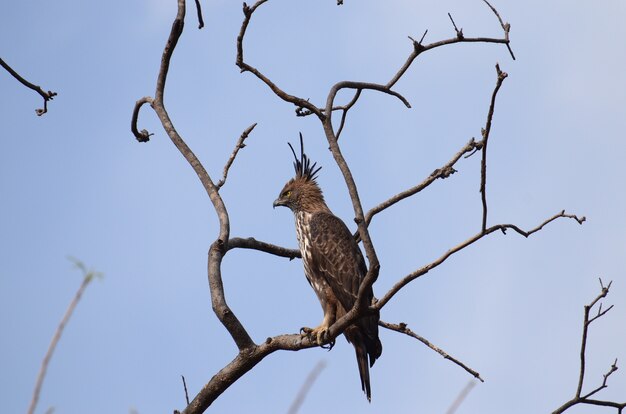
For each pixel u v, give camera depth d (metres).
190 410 12.08
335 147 11.34
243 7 12.07
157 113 13.84
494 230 10.45
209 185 13.35
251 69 12.28
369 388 14.42
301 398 5.60
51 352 4.80
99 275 4.96
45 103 12.78
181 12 13.70
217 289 12.19
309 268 16.05
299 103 11.96
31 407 4.71
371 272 10.41
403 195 15.20
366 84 13.42
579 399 9.88
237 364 11.93
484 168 10.01
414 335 13.66
